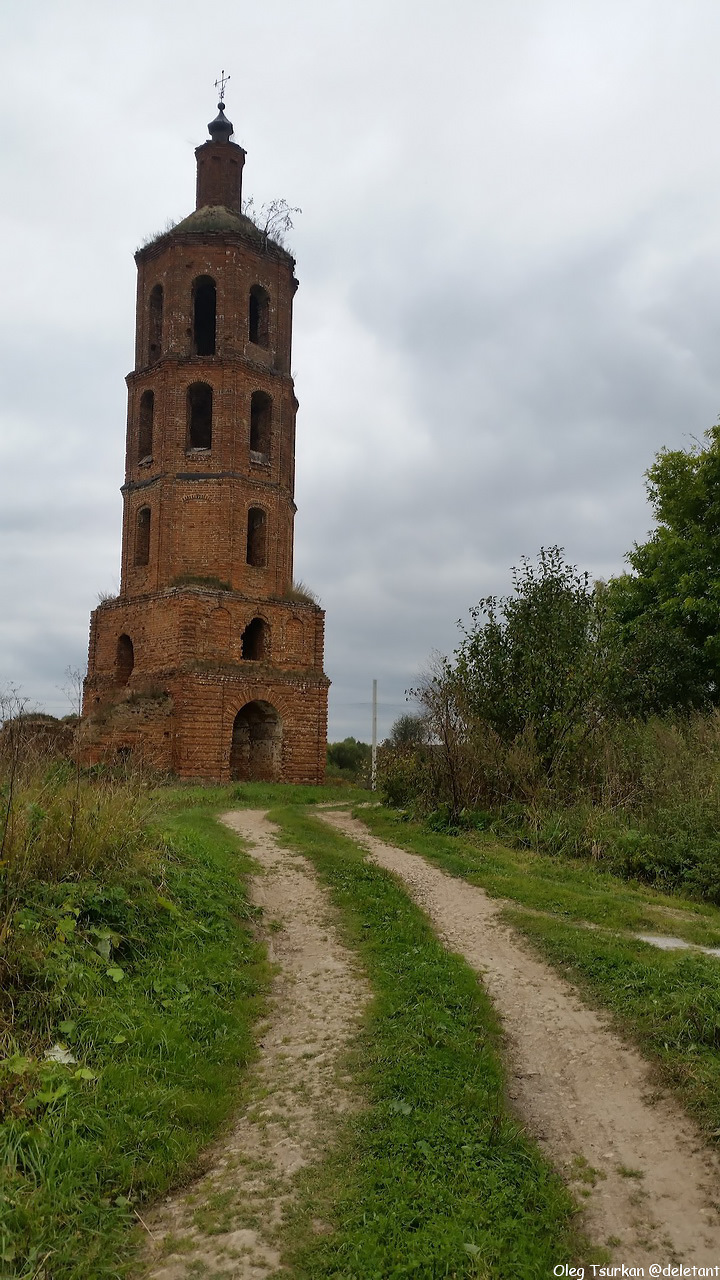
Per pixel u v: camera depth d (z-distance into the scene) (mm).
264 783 27203
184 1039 6793
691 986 8031
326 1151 5516
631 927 10648
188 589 28969
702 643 26609
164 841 11227
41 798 9258
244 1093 6355
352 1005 8039
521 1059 7094
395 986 8367
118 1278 4324
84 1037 6352
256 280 32375
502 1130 5746
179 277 31672
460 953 9711
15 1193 4668
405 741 21516
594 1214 5047
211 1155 5551
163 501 30422
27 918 7305
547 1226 4859
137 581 31297
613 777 16578
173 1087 6105
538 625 19562
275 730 30703
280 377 32406
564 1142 5844
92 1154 5133
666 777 15984
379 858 14430
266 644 30828
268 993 8359
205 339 33969
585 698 18156
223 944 9062
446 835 16500
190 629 28906
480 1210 4898
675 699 23844
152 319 32938
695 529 27328
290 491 32625
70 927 7461
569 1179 5406
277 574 31578
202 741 28219
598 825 15055
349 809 21297
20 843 8156
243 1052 6957
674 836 14078
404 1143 5504
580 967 9047
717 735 17469
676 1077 6512
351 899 11523
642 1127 5969
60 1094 5504
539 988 8633
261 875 12812
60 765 10852
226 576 30141
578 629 19547
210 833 15477
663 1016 7488
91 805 9844
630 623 27688
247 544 31391
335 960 9359
